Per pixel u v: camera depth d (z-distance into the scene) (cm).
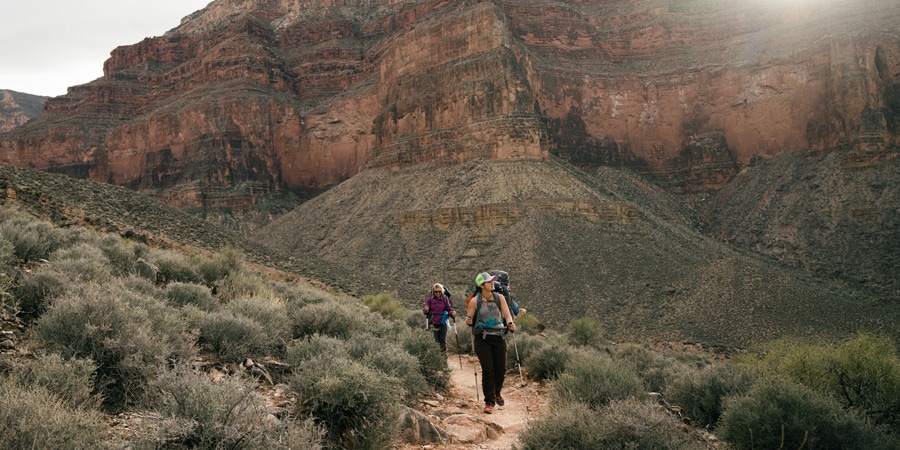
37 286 779
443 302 1334
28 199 2605
